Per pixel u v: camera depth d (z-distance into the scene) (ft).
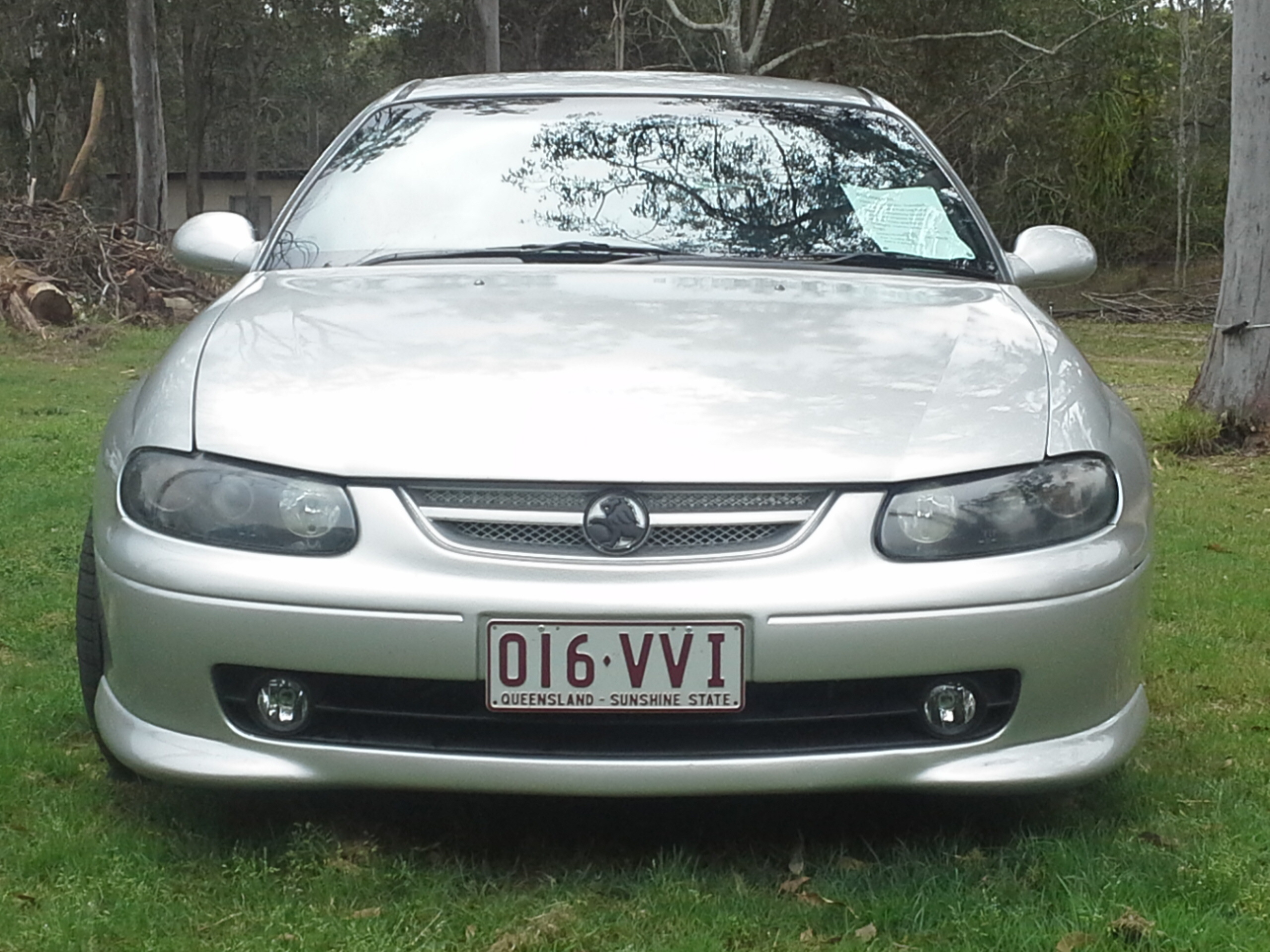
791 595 7.61
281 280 10.51
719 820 9.04
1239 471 26.73
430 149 12.07
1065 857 8.36
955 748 7.99
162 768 8.06
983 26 89.40
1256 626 14.78
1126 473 8.58
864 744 7.99
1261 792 9.78
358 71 177.47
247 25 143.33
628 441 7.84
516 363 8.56
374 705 7.94
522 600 7.58
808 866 8.39
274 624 7.74
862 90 13.73
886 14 88.69
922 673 7.78
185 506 8.02
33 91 142.51
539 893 7.98
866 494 7.84
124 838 8.68
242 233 12.16
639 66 105.70
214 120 168.66
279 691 7.98
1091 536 8.18
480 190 11.55
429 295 9.83
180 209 168.76
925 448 8.02
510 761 7.83
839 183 11.82
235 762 8.00
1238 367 29.09
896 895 7.92
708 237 11.16
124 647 8.23
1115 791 9.62
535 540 7.72
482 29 75.97
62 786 9.70
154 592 7.96
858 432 8.04
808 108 12.78
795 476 7.76
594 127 12.25
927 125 94.43
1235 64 28.89
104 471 8.79
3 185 75.41
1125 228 114.32
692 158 11.93
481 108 12.58
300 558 7.79
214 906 7.86
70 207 62.49
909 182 11.98
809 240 11.25
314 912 7.70
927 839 8.79
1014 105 98.02
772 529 7.79
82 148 85.66
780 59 79.30
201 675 7.97
